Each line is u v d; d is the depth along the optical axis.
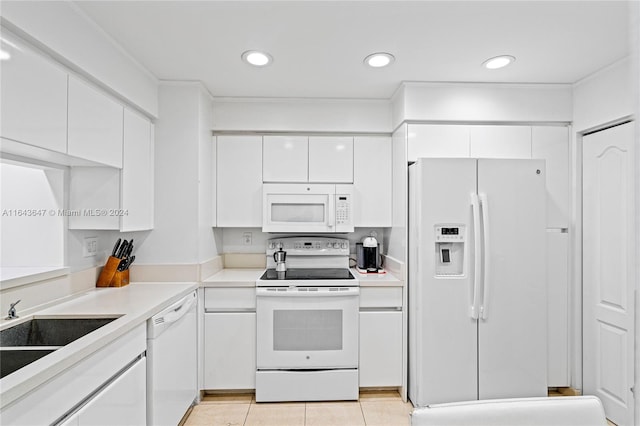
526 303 2.33
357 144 2.91
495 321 2.33
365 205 2.91
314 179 2.89
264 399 2.50
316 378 2.52
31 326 1.69
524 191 2.34
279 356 2.52
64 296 2.00
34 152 1.56
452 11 1.68
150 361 1.79
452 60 2.20
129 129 2.16
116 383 1.48
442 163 2.33
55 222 2.01
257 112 2.85
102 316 1.70
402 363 2.57
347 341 2.53
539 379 2.33
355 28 1.83
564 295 2.57
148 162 2.42
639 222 0.38
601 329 2.40
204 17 1.73
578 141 2.57
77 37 1.66
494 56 2.14
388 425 2.27
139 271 2.50
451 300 2.32
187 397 2.29
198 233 2.53
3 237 1.99
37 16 1.42
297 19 1.75
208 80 2.51
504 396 2.33
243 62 2.23
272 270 3.01
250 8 1.66
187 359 2.29
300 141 2.90
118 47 2.00
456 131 2.59
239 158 2.88
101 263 2.40
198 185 2.53
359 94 2.78
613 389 2.30
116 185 2.09
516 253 2.33
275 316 2.52
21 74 1.37
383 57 2.16
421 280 2.32
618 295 2.26
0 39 1.28
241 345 2.54
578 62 2.22
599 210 2.42
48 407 1.12
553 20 1.75
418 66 2.28
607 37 1.91
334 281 2.55
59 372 1.16
